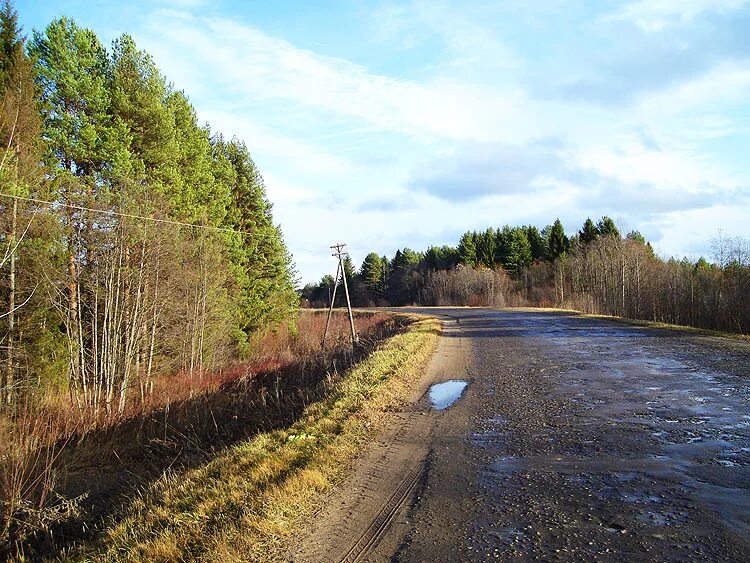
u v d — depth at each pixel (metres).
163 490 6.33
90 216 15.35
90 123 17.19
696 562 3.54
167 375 20.34
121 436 12.56
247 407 13.98
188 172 23.00
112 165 16.78
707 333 19.44
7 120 13.06
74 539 6.84
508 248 87.44
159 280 18.09
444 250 104.75
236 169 30.56
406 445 7.19
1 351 12.59
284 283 32.81
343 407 9.30
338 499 5.32
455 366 14.72
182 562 4.20
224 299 23.72
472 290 80.75
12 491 7.31
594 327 25.05
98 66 18.45
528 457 6.27
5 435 9.62
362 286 106.31
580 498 4.86
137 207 16.31
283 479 5.73
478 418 8.52
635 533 4.05
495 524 4.44
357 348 23.86
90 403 13.90
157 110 19.16
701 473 5.27
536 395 10.00
